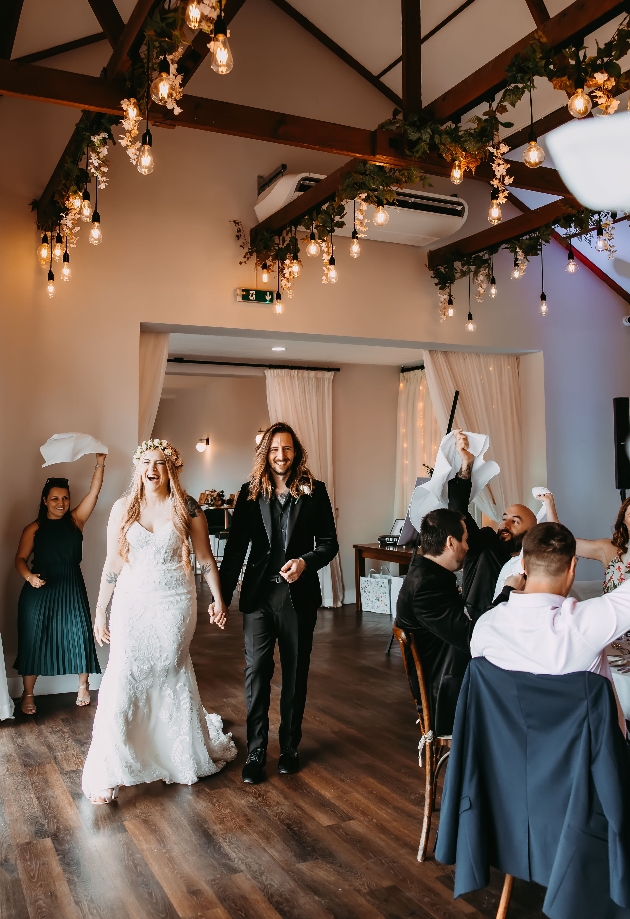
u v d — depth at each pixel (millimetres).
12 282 5238
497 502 7461
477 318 7113
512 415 7594
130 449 5520
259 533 3635
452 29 6020
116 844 2912
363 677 5504
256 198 6074
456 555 2842
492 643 2061
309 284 6297
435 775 2826
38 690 5176
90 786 3305
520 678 1992
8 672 5098
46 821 3125
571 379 7602
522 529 3863
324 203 5285
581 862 1840
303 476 3670
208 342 8141
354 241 4742
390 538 8570
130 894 2543
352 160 4773
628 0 3070
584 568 7648
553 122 5121
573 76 3344
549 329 7500
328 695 5020
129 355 5566
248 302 5992
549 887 1870
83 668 4824
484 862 2010
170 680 3488
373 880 2629
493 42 5988
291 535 3592
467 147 3969
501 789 2029
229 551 3684
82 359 5418
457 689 2828
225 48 2391
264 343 8211
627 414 7543
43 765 3773
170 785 3502
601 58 3248
